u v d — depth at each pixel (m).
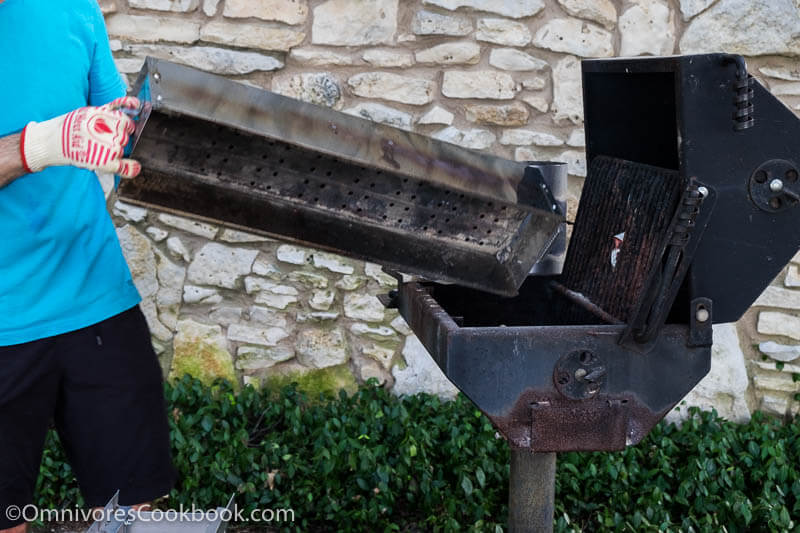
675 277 1.90
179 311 3.73
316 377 3.77
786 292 3.69
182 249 3.68
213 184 1.81
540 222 1.97
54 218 2.09
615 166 2.43
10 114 2.02
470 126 3.63
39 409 2.16
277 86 3.60
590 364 1.93
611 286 2.29
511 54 3.58
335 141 1.78
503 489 3.20
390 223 1.92
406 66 3.59
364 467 3.14
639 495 3.21
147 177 1.81
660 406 1.98
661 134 2.34
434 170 1.86
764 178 1.91
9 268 2.07
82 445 2.23
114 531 1.86
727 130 1.88
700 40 3.55
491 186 1.91
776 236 1.94
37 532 3.09
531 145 3.64
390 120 3.61
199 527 1.91
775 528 2.96
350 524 3.06
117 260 2.24
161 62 1.68
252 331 3.75
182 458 3.23
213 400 3.64
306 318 3.73
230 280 3.71
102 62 2.21
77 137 1.72
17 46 2.01
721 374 3.72
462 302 2.53
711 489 3.16
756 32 3.54
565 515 2.93
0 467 2.13
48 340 2.12
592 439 1.95
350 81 3.60
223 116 1.69
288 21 3.54
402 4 3.56
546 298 2.60
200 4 3.53
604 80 2.46
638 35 3.56
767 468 3.28
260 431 3.58
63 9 2.09
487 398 1.91
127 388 2.22
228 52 3.56
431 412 3.61
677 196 2.06
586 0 3.54
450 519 2.96
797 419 3.69
